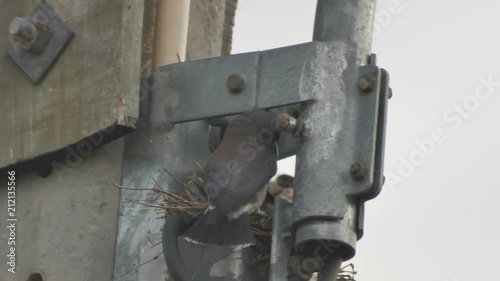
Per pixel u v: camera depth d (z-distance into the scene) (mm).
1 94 13047
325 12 11961
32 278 12898
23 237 13016
